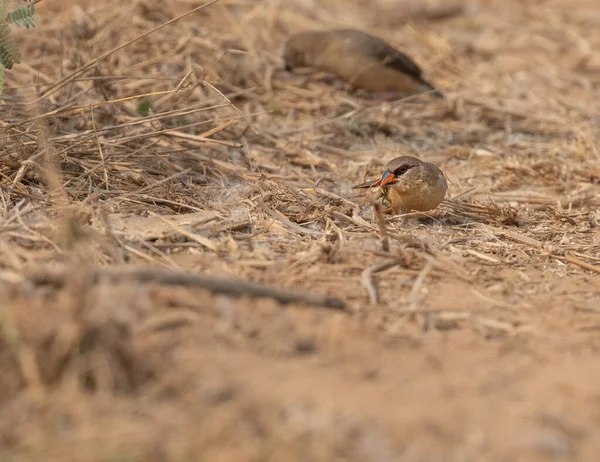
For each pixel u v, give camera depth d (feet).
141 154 43.11
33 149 39.65
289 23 74.54
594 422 23.27
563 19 84.23
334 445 22.06
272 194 41.16
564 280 34.17
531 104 64.03
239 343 26.18
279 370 24.86
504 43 77.66
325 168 48.98
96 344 24.56
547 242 38.52
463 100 62.90
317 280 32.01
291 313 28.40
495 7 87.35
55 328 24.76
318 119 57.21
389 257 34.09
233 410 23.15
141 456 21.76
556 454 22.06
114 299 26.68
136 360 24.76
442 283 32.65
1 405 23.34
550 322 29.99
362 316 29.32
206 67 57.77
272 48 67.82
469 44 76.74
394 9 83.87
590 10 86.79
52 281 27.86
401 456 21.80
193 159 45.44
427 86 63.77
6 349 24.29
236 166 45.75
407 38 76.59
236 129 51.65
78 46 56.44
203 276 28.99
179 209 38.83
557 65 73.51
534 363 26.58
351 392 23.99
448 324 29.43
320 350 26.50
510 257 36.47
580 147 54.13
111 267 30.58
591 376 25.39
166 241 34.73
